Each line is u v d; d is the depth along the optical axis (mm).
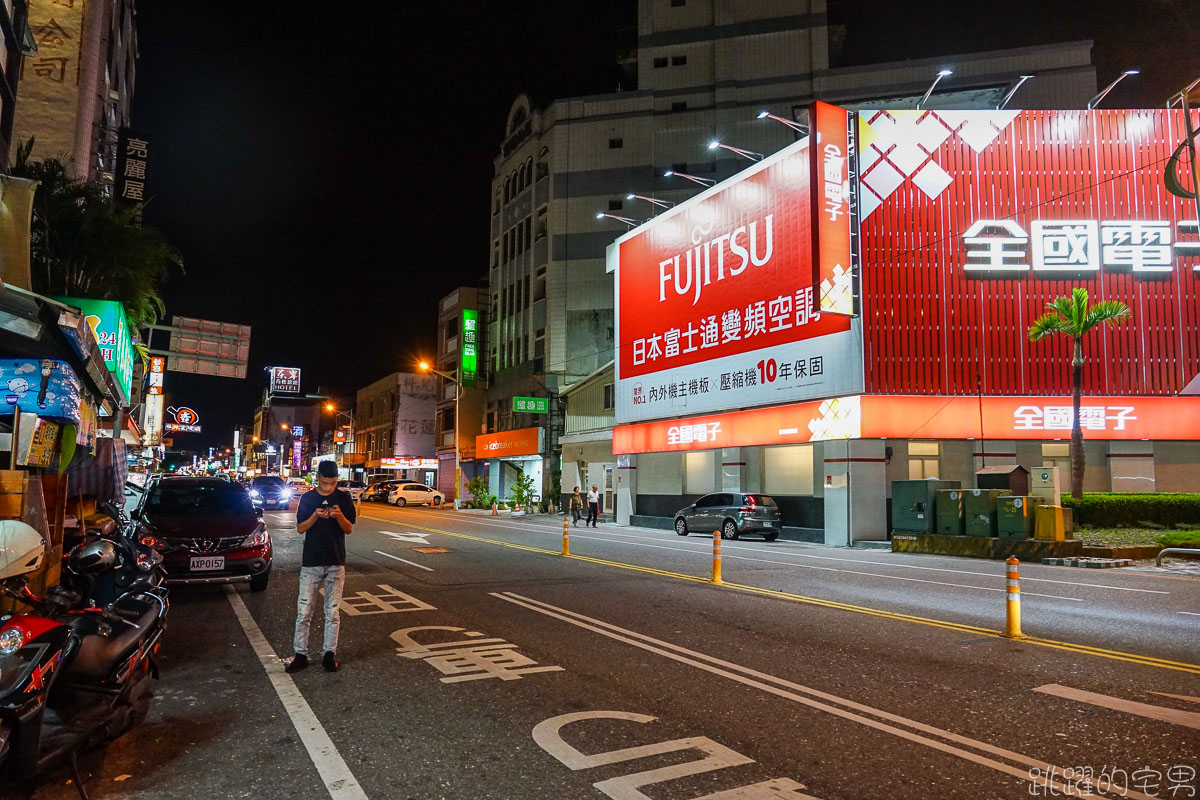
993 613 9828
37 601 4461
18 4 17938
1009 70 38531
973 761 4516
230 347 31688
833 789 4090
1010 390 21844
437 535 22312
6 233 9578
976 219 22531
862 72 41500
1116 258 22312
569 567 14484
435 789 4086
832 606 10234
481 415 54812
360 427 80438
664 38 45969
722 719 5281
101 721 4277
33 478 7047
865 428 21453
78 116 24156
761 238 25859
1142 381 21906
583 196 45812
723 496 24531
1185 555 16812
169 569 10070
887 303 22047
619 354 34062
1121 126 22922
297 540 19781
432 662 6855
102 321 14805
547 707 5535
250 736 4918
